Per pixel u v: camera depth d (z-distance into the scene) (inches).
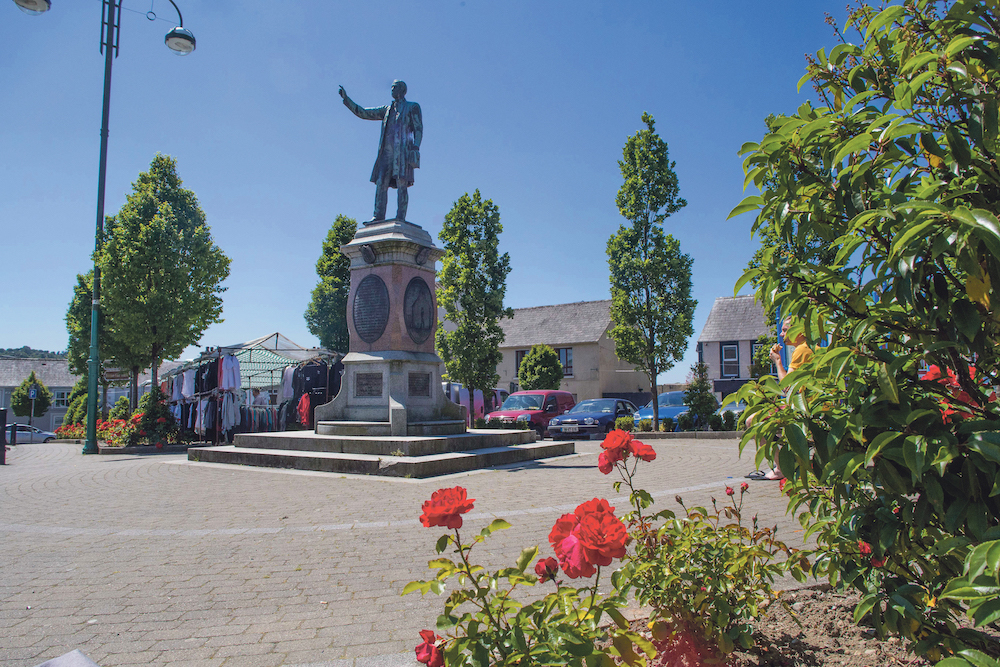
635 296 800.3
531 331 1632.6
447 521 81.0
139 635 127.2
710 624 94.7
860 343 75.5
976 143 68.6
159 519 243.0
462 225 799.7
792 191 81.9
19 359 2361.0
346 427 437.7
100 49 681.6
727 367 1448.1
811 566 102.0
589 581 161.5
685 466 386.0
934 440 65.1
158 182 940.6
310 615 138.0
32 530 225.9
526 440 494.0
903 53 80.2
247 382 1028.5
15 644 123.0
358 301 466.6
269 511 256.8
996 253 55.8
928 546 83.7
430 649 76.2
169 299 818.2
